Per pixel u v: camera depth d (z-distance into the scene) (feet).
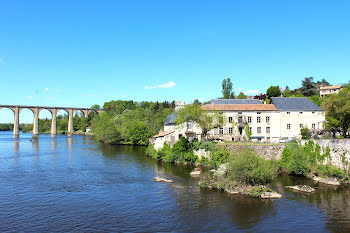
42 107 575.79
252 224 89.40
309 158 156.56
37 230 84.07
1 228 85.25
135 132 336.70
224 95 392.68
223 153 175.32
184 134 220.64
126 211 100.68
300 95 370.12
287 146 165.89
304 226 88.12
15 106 539.29
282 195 118.62
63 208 103.55
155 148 233.96
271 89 377.71
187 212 99.66
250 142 194.70
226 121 209.15
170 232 83.25
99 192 124.47
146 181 144.77
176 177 153.89
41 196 118.01
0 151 272.10
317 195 118.73
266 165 126.41
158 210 101.71
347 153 142.20
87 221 91.35
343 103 171.94
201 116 198.08
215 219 93.35
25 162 203.51
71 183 140.15
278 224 89.56
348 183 136.36
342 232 83.97
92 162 205.46
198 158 193.16
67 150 284.20
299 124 214.28
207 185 132.05
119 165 192.65
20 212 99.04
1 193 121.80
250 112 212.23
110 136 352.08
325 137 177.88
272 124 212.43
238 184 125.29
